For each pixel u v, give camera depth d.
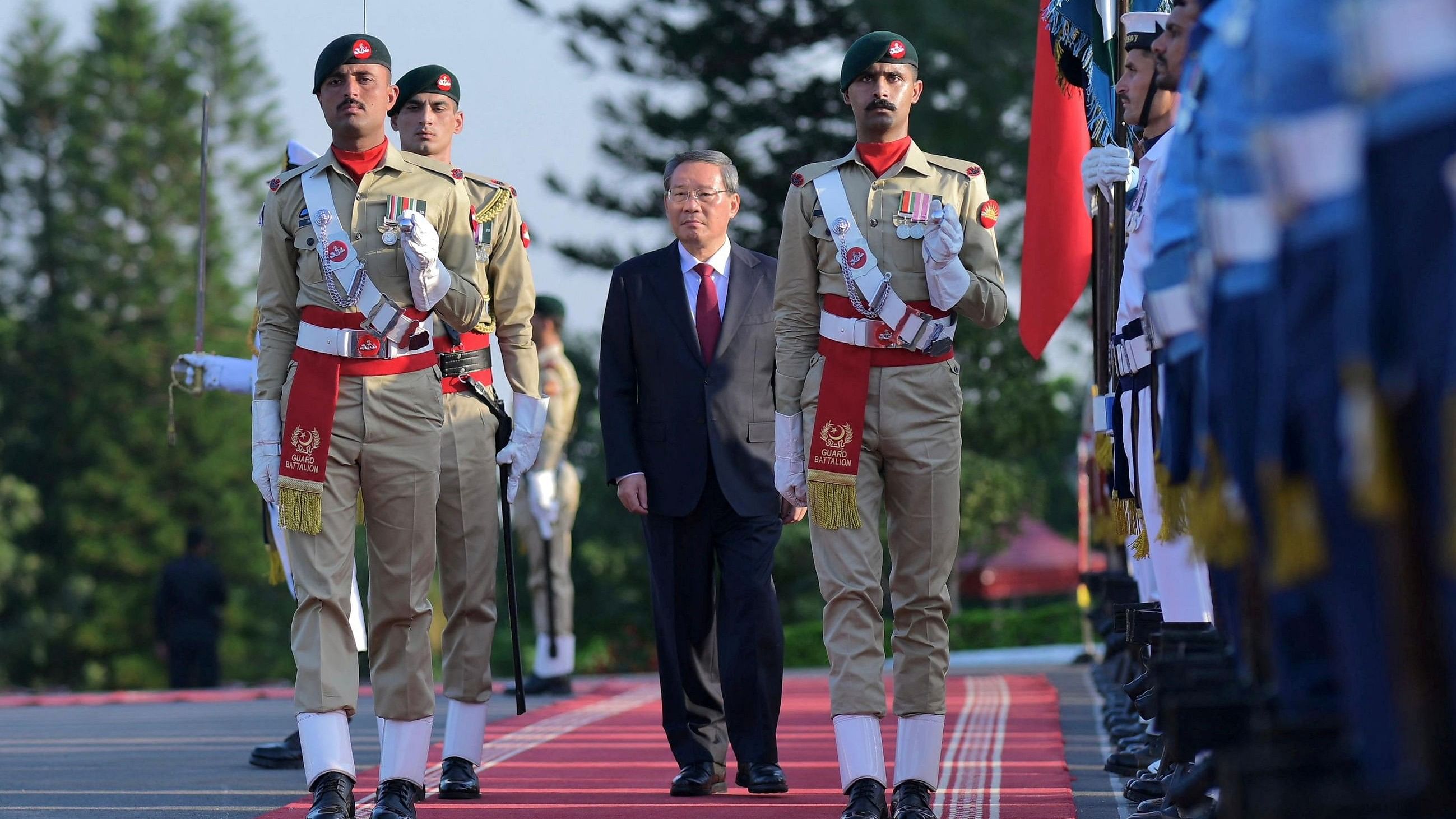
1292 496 7.60
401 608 16.34
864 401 15.52
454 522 18.58
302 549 15.88
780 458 16.16
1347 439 6.83
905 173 15.85
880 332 15.54
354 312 15.94
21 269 131.88
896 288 15.57
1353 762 7.38
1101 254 18.20
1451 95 6.26
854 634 15.61
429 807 17.48
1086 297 73.69
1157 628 14.85
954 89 67.69
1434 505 6.35
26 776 21.09
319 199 16.08
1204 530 9.65
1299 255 7.33
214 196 134.62
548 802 17.84
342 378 15.97
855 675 15.50
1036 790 17.59
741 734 18.67
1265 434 7.78
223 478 122.38
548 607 34.44
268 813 16.89
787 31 86.00
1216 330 8.93
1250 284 8.69
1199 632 11.27
